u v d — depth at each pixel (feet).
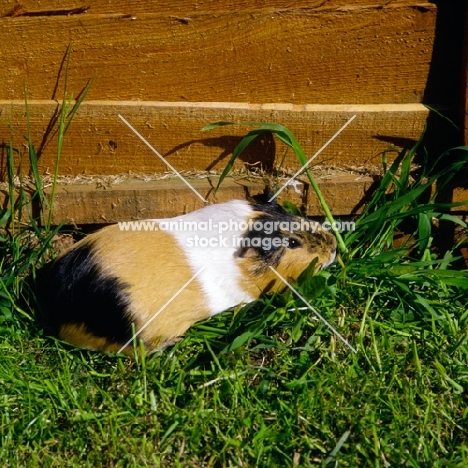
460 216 2.95
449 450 2.44
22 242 2.89
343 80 2.87
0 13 2.72
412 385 2.56
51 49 2.78
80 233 2.91
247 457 2.41
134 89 2.86
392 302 2.81
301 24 2.78
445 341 2.69
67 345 2.70
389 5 2.77
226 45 2.80
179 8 2.75
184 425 2.46
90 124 2.87
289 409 2.49
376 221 2.82
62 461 2.39
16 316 2.72
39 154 2.91
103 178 2.94
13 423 2.47
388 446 2.42
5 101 2.84
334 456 2.40
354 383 2.56
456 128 2.88
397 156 2.95
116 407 2.51
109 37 2.78
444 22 2.80
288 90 2.88
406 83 2.88
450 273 2.78
